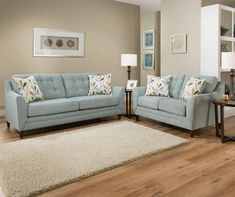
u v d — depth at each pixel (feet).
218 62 14.67
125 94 15.80
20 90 12.13
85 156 8.96
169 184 7.06
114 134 11.66
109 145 10.12
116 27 19.98
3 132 12.22
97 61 19.24
